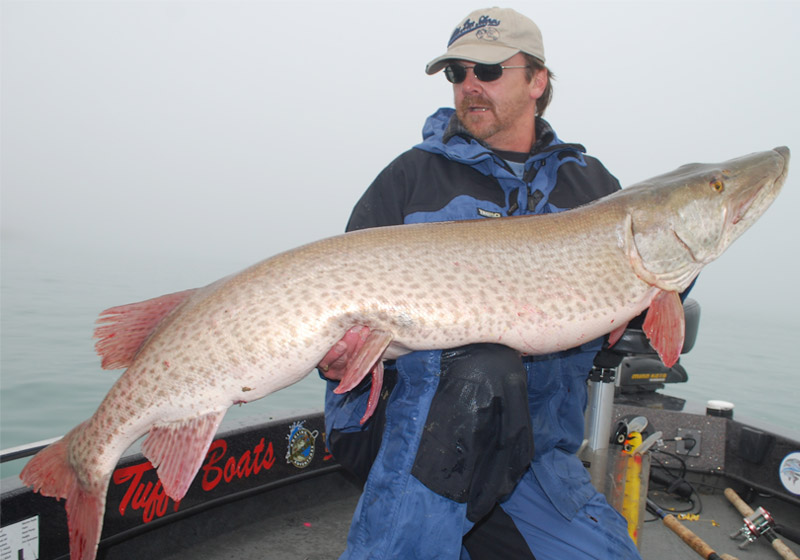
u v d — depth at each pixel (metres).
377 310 1.92
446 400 1.84
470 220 2.15
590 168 2.78
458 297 1.96
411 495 1.77
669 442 3.55
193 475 1.94
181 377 1.94
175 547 2.74
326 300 1.92
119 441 1.99
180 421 1.98
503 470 1.87
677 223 2.24
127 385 1.99
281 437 3.05
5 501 2.13
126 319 2.08
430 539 1.76
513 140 2.75
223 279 2.06
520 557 2.21
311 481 3.27
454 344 1.95
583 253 2.13
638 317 2.56
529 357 2.30
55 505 2.28
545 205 2.52
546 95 3.11
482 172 2.52
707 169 2.38
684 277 2.30
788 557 2.81
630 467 2.61
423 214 2.38
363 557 1.76
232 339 1.92
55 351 9.43
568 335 2.09
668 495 3.53
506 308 2.00
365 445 2.33
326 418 2.37
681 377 4.03
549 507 2.28
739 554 2.93
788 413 9.87
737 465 3.45
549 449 2.33
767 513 2.99
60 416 6.54
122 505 2.48
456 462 1.79
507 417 1.84
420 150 2.60
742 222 2.41
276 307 1.91
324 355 1.96
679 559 2.89
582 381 2.47
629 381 3.89
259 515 3.06
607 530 2.23
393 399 1.98
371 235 2.03
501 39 2.54
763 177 2.39
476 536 2.30
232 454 2.86
